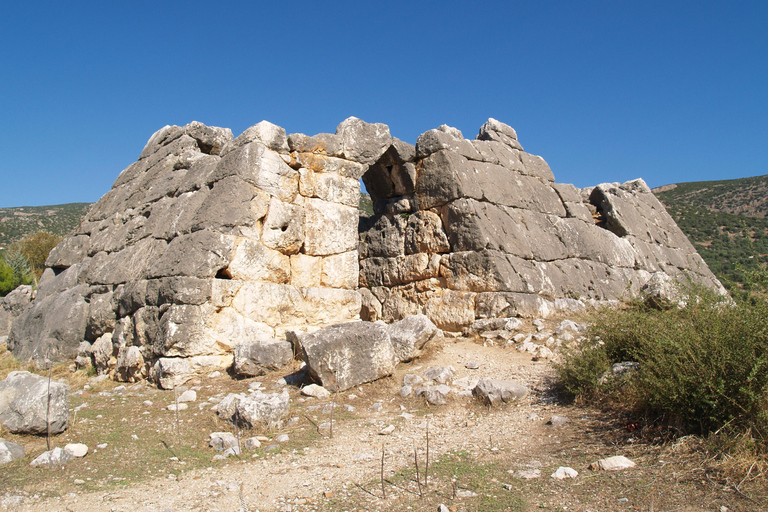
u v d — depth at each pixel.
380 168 10.88
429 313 9.71
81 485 4.16
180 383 7.05
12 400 5.21
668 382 4.38
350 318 9.12
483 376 6.79
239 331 7.71
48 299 10.26
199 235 7.77
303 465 4.45
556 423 5.02
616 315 6.47
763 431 3.94
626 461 4.02
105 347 8.52
